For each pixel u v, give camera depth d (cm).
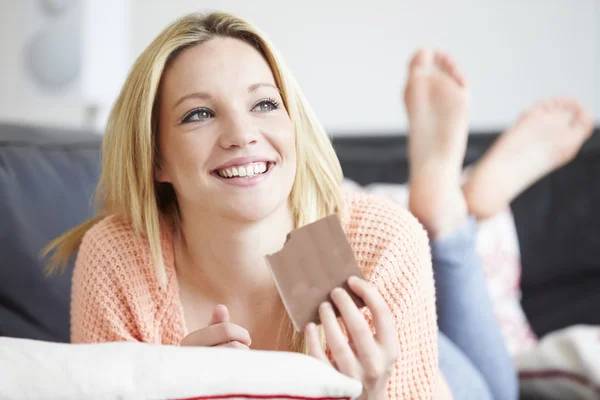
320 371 61
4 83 242
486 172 156
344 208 101
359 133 223
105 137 100
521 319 175
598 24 237
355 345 70
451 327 142
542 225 189
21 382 57
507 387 145
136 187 97
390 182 201
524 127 162
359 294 71
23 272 118
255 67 90
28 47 236
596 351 136
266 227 92
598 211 187
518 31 241
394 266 93
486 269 177
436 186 141
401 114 252
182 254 100
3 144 132
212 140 87
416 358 92
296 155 95
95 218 108
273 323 97
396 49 251
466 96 147
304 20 257
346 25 254
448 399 105
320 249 72
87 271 99
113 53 238
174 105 89
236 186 86
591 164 192
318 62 257
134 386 57
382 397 73
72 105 239
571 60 239
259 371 59
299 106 97
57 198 130
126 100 95
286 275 71
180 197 95
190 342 78
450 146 145
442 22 246
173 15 267
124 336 95
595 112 238
